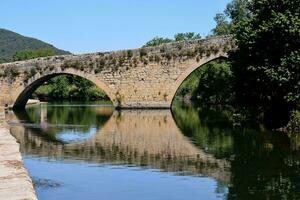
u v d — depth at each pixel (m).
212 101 70.81
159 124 38.66
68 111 56.50
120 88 55.38
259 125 35.62
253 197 15.35
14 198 9.24
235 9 76.06
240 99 37.94
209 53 51.44
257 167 19.84
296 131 30.77
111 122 40.75
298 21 31.42
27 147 26.02
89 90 95.12
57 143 27.62
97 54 56.12
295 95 30.75
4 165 12.12
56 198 15.03
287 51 32.25
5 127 21.98
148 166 20.20
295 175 18.25
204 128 35.22
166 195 15.55
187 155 22.97
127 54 55.00
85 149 25.11
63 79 96.06
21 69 59.06
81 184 16.94
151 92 54.31
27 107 65.94
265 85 33.03
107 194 15.61
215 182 17.27
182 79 52.97
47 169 19.61
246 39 33.69
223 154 23.05
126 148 25.41
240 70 35.94
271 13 32.78
